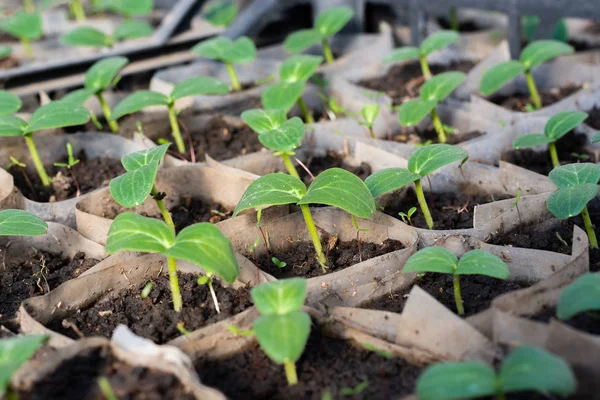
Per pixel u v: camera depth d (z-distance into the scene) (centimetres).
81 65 102
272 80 100
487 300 66
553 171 70
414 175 69
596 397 57
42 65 99
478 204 76
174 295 65
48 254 74
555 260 67
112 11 147
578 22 112
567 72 94
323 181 68
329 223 73
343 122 87
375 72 102
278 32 126
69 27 136
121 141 86
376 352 62
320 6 115
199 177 79
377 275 67
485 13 120
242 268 68
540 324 58
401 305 67
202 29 115
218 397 57
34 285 71
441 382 54
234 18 119
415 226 74
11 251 74
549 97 92
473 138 85
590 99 87
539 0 93
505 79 85
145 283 69
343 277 67
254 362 62
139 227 63
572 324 61
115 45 121
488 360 59
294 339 57
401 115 82
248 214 72
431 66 103
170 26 108
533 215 72
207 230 63
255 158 82
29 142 81
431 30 109
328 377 61
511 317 59
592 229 69
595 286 58
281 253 72
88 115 80
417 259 63
